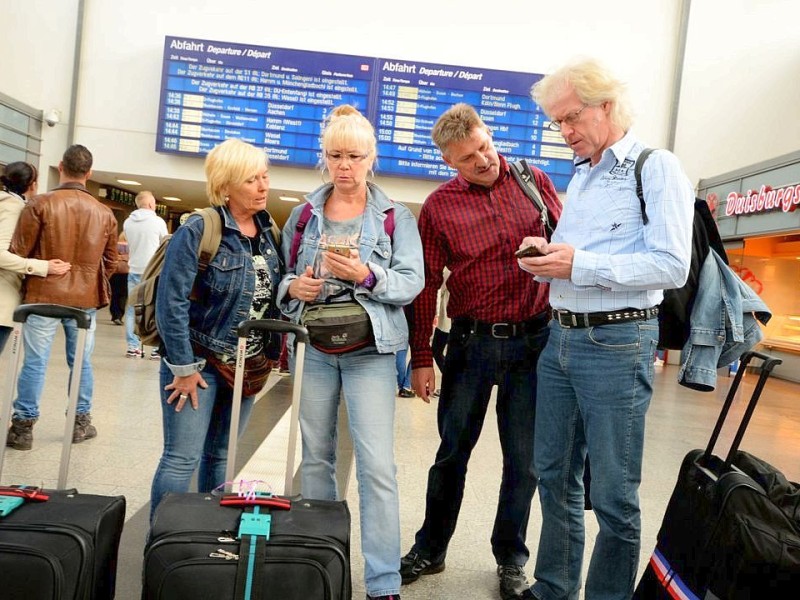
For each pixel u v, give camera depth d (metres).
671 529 1.62
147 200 6.59
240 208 2.06
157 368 5.88
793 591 1.31
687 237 1.61
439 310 5.28
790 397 7.85
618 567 1.74
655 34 10.12
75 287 3.28
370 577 1.91
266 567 1.40
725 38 10.15
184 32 9.96
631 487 1.72
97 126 9.96
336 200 2.08
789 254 10.45
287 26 10.01
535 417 2.10
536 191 2.24
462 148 2.09
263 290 2.07
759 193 9.05
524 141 9.83
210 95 9.75
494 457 3.84
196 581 1.38
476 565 2.40
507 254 2.18
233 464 1.72
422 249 2.20
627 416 1.70
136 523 2.47
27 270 3.12
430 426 4.57
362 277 1.88
